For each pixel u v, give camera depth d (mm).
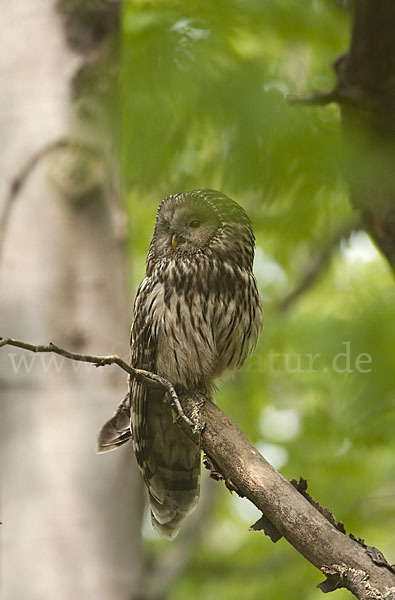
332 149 7574
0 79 8102
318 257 15633
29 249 7672
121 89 8867
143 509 7711
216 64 9875
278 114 7848
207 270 9570
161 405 9086
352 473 15852
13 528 7184
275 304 17844
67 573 7109
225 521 21484
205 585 18156
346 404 11883
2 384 7406
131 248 15805
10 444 7320
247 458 6473
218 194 9859
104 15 8352
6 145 7902
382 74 8117
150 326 9664
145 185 10227
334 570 5648
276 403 16578
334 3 12625
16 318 7512
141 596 7281
